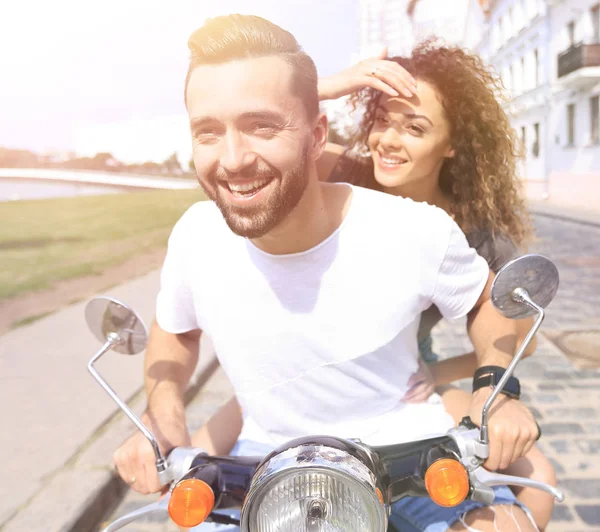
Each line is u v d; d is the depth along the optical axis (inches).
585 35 841.5
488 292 59.3
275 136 44.7
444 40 80.9
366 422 56.0
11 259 461.1
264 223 46.2
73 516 109.7
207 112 44.3
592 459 131.8
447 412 67.1
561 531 107.9
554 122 969.5
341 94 78.4
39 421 151.0
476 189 82.0
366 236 51.8
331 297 52.3
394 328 53.5
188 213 57.7
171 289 59.9
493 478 48.0
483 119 79.9
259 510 39.7
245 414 66.4
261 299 53.3
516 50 1125.7
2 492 117.7
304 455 39.1
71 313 279.7
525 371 186.1
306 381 54.6
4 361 204.4
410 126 79.7
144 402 162.9
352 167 86.7
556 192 962.7
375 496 38.6
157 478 50.0
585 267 365.7
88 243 551.5
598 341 213.0
